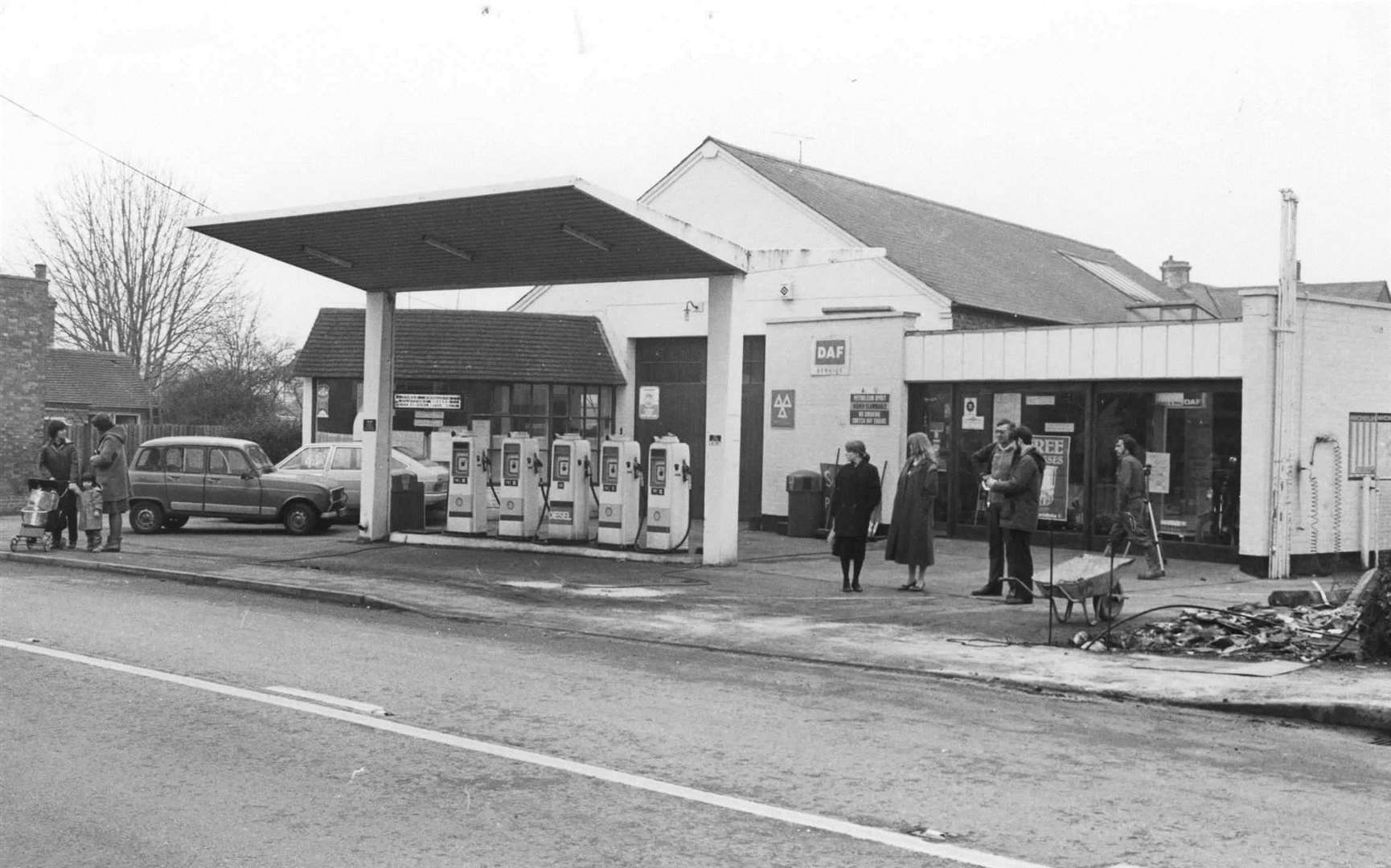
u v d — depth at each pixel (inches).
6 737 303.6
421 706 344.8
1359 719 345.7
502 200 646.5
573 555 761.6
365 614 548.4
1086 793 268.7
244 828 236.7
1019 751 307.6
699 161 1153.4
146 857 220.2
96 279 2138.3
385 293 854.5
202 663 403.9
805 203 1082.1
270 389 2010.3
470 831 235.6
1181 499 776.9
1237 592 624.4
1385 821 251.3
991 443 869.8
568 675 400.2
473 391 1205.7
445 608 553.9
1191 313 1176.8
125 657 410.3
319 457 1016.9
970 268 1119.6
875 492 609.0
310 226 725.9
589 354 1227.9
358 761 285.3
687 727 325.7
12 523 1100.5
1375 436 760.3
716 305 723.4
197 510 964.0
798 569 711.7
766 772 281.4
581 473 781.3
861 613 540.1
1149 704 376.2
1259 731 341.4
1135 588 639.1
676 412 1208.2
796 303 1077.8
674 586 629.3
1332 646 435.5
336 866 216.4
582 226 676.1
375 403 850.8
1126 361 793.6
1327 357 729.6
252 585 623.5
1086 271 1397.6
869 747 307.7
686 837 232.7
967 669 421.1
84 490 796.6
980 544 858.8
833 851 225.5
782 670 422.3
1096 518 815.7
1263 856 226.4
